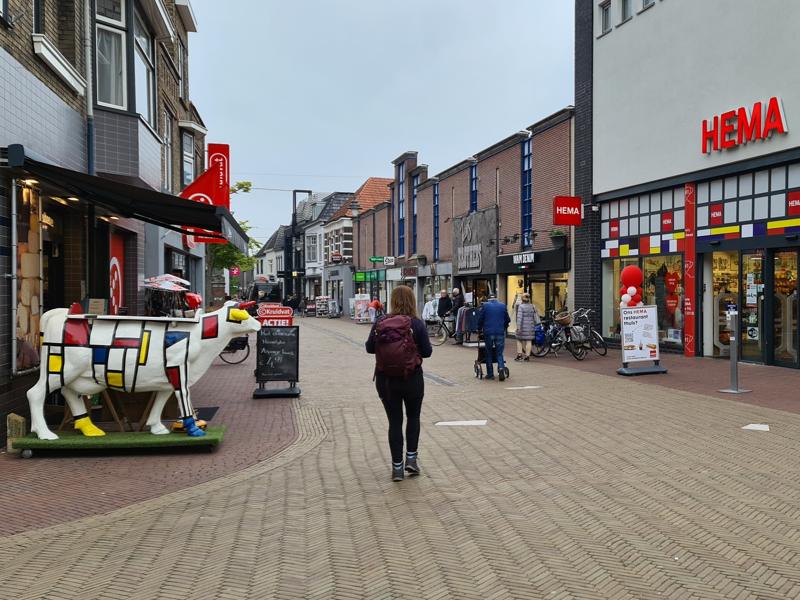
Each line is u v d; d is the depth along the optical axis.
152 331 6.79
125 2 10.86
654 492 5.09
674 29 14.63
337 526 4.45
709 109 13.72
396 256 35.47
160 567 3.80
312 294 57.06
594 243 17.58
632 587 3.45
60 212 9.50
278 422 8.32
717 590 3.40
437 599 3.35
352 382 12.09
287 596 3.41
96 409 7.95
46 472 5.95
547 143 19.67
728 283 13.89
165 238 17.72
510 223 22.06
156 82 13.02
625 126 16.31
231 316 7.09
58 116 8.60
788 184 12.12
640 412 8.32
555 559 3.83
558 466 5.92
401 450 5.60
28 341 7.48
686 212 14.53
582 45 17.83
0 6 6.83
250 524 4.52
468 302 22.23
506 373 11.75
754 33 12.59
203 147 27.80
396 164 35.25
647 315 12.04
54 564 3.87
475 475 5.70
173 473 5.92
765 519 4.44
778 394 9.46
